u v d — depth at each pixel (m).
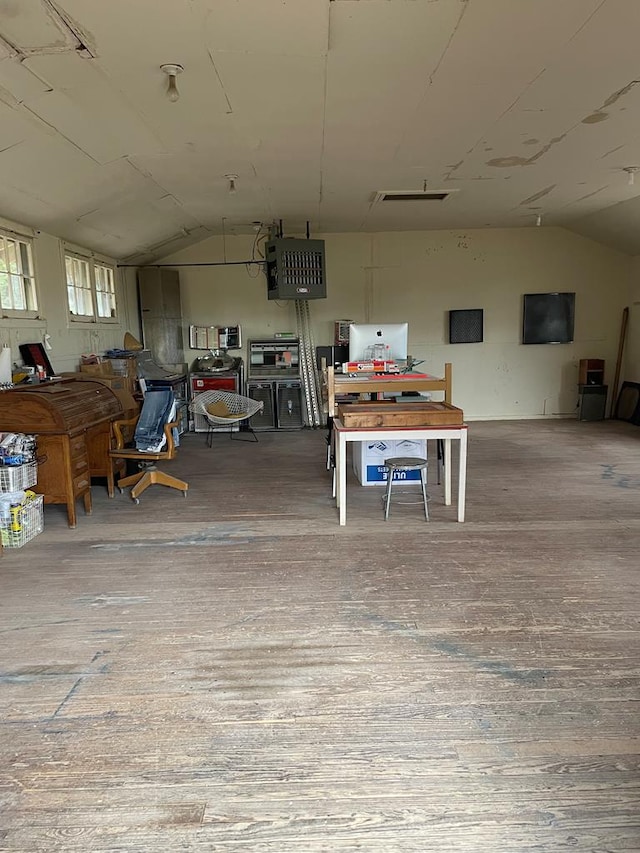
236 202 6.16
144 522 4.21
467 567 3.31
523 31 2.75
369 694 2.18
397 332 5.35
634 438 7.01
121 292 7.37
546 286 8.37
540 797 1.70
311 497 4.75
